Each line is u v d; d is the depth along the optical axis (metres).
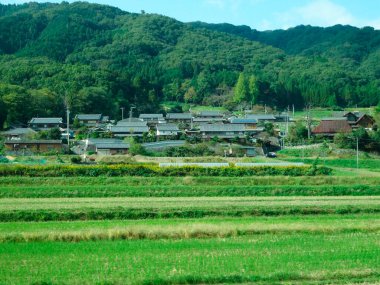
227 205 42.06
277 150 96.50
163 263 25.41
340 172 63.69
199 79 184.12
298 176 58.62
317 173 60.66
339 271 24.09
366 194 51.19
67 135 101.62
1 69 166.38
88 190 49.56
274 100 173.12
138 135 113.06
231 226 33.31
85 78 157.38
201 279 22.91
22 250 28.06
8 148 91.12
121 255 26.95
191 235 31.83
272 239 31.08
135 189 50.25
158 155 83.94
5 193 47.97
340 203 43.69
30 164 61.97
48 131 106.56
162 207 40.94
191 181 55.12
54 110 136.12
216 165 62.16
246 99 168.00
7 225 34.91
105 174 57.41
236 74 190.88
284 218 38.78
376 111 132.00
